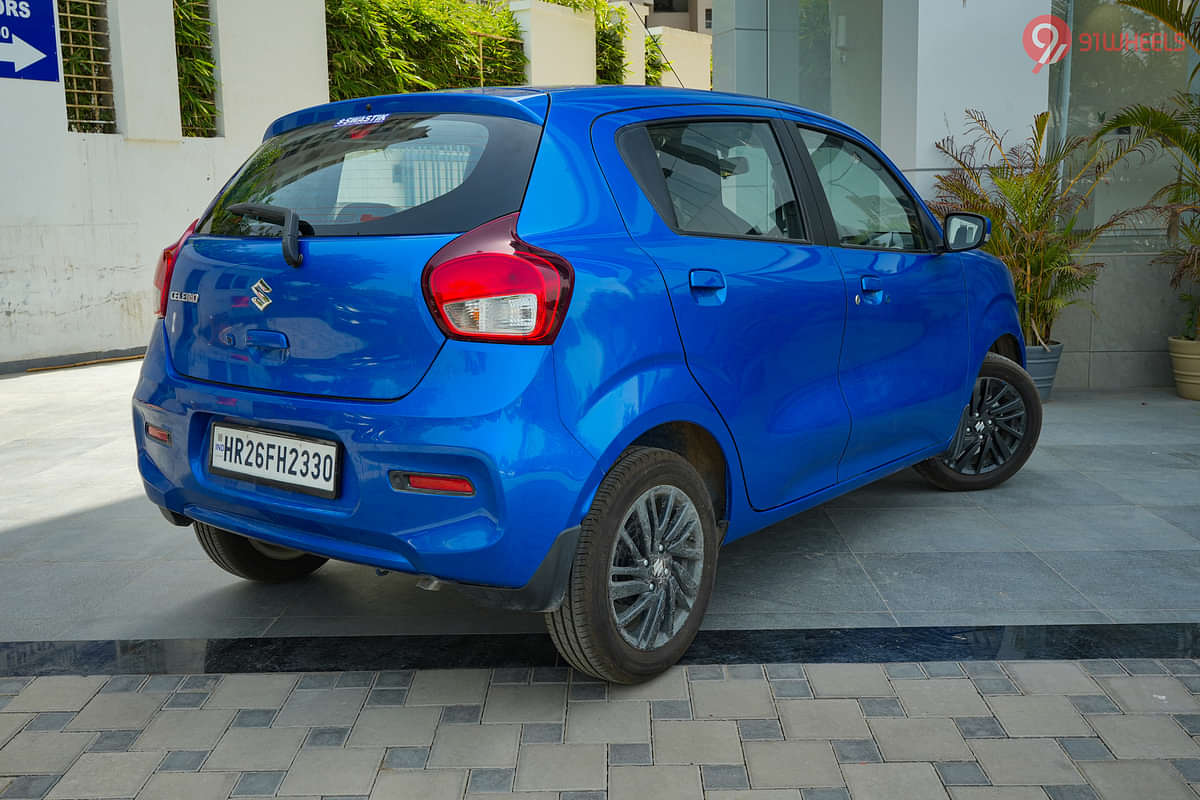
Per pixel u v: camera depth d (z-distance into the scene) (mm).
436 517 2531
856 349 3646
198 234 3092
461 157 2746
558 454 2533
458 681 3012
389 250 2586
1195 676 2977
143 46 9734
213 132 10672
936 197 7234
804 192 3578
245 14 10734
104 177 9578
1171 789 2426
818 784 2463
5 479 5422
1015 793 2412
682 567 3021
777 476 3328
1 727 2768
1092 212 7672
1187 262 6844
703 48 25250
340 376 2613
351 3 12359
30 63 8914
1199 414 6633
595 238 2723
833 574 3836
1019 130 7234
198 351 2932
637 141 3008
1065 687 2922
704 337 2932
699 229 3082
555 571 2600
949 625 3359
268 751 2639
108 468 5648
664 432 2994
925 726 2719
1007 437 4922
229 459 2887
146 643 3311
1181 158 7434
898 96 7293
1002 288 4758
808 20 9633
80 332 9516
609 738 2682
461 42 14406
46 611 3594
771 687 2947
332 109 3117
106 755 2625
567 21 17984
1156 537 4203
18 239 8984
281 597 3697
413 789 2463
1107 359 7605
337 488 2641
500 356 2475
